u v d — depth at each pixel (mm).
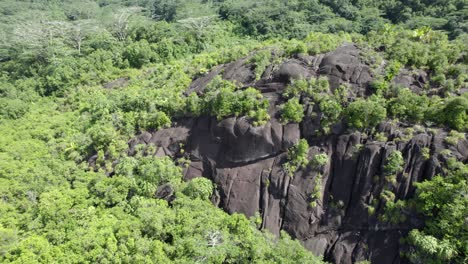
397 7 71812
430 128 32219
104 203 34750
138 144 41250
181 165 38969
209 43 73562
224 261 28250
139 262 26875
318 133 34969
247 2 90250
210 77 45469
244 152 36625
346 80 37312
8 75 72625
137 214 32438
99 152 41375
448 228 27141
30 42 73562
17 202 37062
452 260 26547
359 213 31797
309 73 38938
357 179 32688
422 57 37188
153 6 121688
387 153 31984
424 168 30891
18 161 44312
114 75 65688
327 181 33750
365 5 76312
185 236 29578
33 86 66562
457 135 30844
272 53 43312
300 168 34281
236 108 38250
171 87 48000
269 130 36281
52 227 31859
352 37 45156
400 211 30125
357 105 33906
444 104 32594
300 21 76375
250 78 41281
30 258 27109
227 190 35750
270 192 34469
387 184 31375
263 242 29750
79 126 49406
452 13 62688
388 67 37094
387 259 29609
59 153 45031
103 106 49344
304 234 32562
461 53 38125
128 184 35656
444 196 28219
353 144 33594
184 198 34156
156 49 70562
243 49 48969
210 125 39656
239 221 30672
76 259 27391
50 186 38812
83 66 67562
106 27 84125
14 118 58656
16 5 127812
